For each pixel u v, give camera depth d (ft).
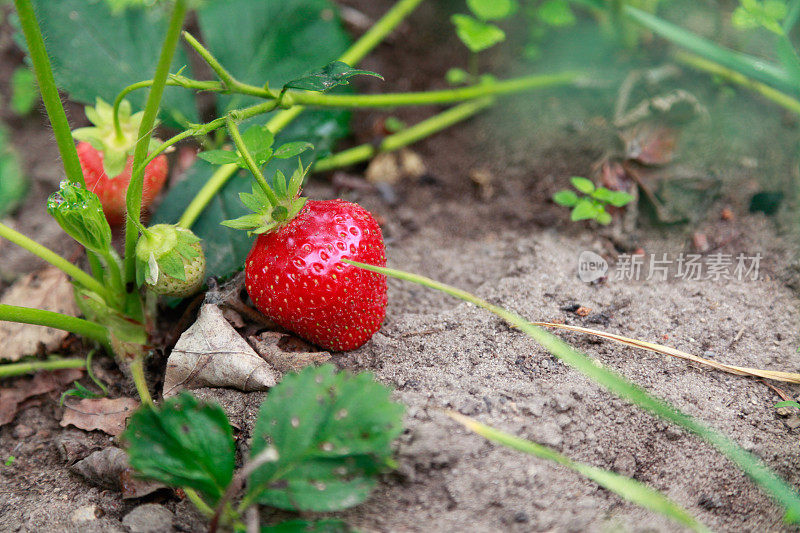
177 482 1.07
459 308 1.24
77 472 1.17
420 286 1.31
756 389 1.18
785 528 1.11
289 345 1.19
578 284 1.27
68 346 1.27
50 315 1.18
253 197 1.15
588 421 1.14
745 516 1.11
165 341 1.24
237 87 1.18
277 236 1.15
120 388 1.23
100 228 1.16
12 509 1.16
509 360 1.18
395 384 1.16
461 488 1.09
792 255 1.29
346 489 1.06
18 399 1.24
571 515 1.09
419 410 1.12
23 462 1.20
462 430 1.11
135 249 1.18
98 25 1.31
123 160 1.22
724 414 1.15
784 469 1.13
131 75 1.31
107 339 1.23
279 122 1.32
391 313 1.26
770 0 1.32
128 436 1.07
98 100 1.24
